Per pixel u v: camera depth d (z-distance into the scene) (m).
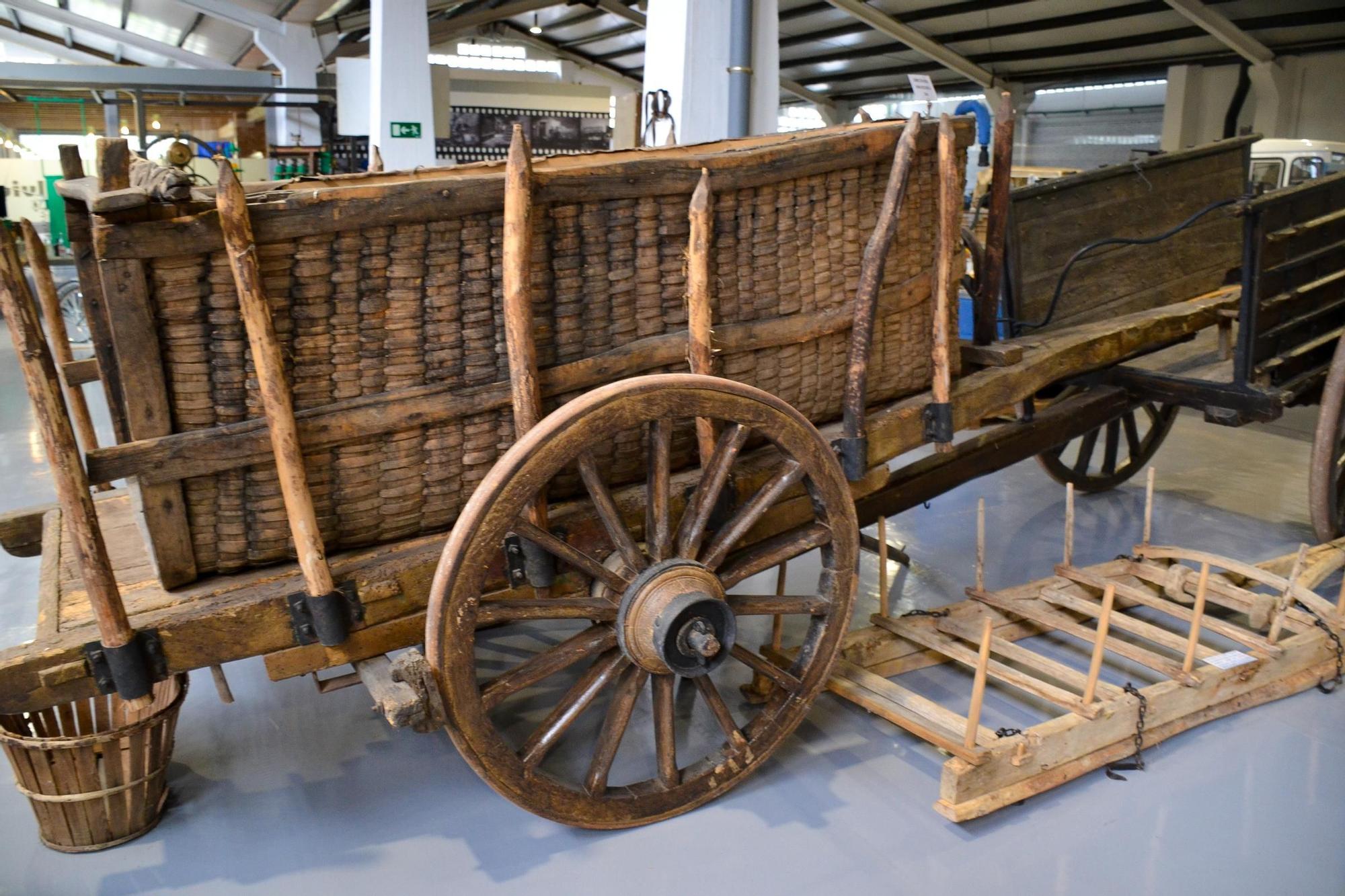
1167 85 15.23
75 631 1.90
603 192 2.17
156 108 12.72
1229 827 2.33
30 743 2.13
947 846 2.27
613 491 2.43
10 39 23.23
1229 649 3.19
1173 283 4.38
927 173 2.73
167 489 1.93
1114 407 3.76
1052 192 3.78
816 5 15.73
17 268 1.69
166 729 2.32
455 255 2.07
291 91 11.12
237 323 1.91
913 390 2.89
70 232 2.10
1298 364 3.83
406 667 1.92
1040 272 3.78
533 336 2.09
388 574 2.06
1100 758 2.50
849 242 2.60
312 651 2.05
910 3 14.72
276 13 16.06
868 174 2.60
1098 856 2.23
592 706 2.89
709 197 2.23
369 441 2.08
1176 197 4.33
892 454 2.70
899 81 20.03
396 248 2.01
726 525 2.29
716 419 2.21
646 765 2.60
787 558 2.38
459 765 2.63
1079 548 4.05
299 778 2.56
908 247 2.74
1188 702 2.66
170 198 1.76
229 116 12.97
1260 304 3.44
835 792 2.48
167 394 1.89
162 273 1.82
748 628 3.39
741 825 2.35
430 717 1.98
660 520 2.20
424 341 2.08
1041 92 17.92
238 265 1.80
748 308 2.45
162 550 1.96
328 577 1.98
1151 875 2.17
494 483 1.94
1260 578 3.12
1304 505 4.55
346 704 2.94
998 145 3.15
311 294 1.95
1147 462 4.94
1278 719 2.79
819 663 2.44
